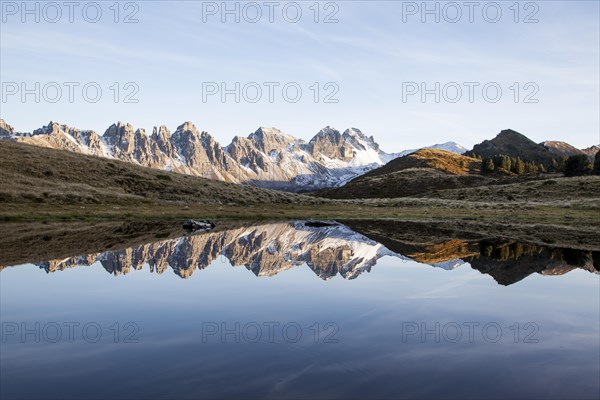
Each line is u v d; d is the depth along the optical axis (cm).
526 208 10031
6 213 6047
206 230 5409
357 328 1455
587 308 1766
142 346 1256
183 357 1166
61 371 1071
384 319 1572
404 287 2148
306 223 6825
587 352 1259
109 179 9412
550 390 999
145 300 1830
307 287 2133
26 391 962
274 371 1080
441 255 3388
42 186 7894
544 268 2752
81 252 3183
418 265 2889
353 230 5822
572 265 2873
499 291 2078
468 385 1022
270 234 5144
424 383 1023
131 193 9075
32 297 1872
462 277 2455
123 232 4741
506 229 5997
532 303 1839
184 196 9525
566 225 6619
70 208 7006
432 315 1633
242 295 1941
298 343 1291
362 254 3462
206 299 1858
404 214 9050
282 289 2077
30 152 9638
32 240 3791
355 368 1109
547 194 12838
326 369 1096
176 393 952
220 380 1023
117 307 1712
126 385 998
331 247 3975
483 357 1206
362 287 2147
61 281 2209
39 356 1176
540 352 1248
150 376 1045
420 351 1238
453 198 14975
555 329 1474
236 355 1186
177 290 2038
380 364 1139
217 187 10600
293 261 3078
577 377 1078
